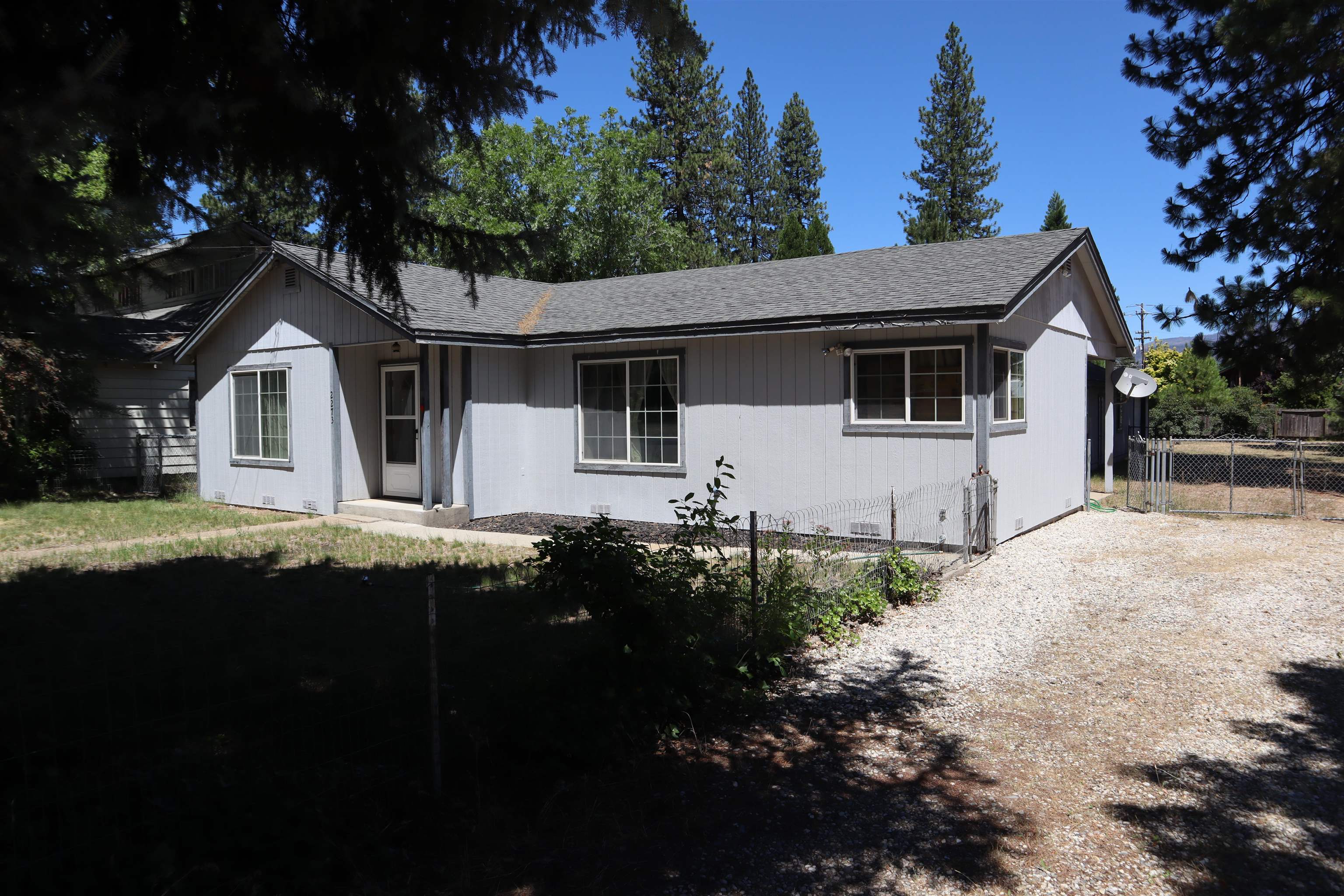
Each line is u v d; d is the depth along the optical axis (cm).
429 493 1262
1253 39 1528
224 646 608
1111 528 1207
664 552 517
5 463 1534
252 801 333
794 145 4791
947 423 1005
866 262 1288
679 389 1227
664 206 4372
